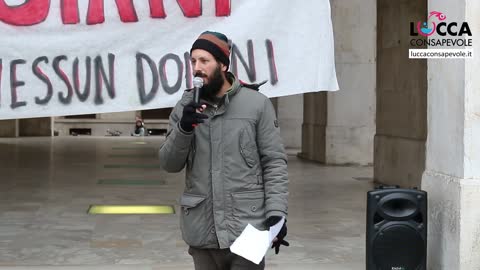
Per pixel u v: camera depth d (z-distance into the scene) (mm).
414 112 12141
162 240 8320
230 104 4016
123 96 6023
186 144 3889
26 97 5941
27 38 5922
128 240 8312
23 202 11297
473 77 5504
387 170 13602
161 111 40906
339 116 18094
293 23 6066
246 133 3994
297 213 10406
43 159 19891
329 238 8516
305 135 20797
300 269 6855
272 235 3871
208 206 3990
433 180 5992
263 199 4023
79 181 14336
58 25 5957
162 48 6047
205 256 4129
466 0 5500
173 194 12398
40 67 5941
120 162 19094
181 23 6043
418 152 11828
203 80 3922
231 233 3939
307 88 6070
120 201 11492
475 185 5484
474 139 5516
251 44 6047
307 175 15766
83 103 5992
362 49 17859
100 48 5996
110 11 5992
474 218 5508
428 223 6082
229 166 3980
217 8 6039
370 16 17812
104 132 39312
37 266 6914
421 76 11836
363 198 12047
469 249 5512
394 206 5598
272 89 6055
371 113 18078
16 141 29422
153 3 6020
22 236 8508
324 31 6066
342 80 17953
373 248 5570
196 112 3840
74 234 8656
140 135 36750
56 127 38594
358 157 18109
